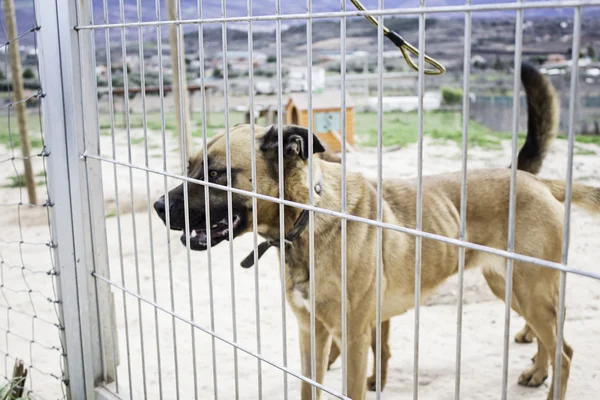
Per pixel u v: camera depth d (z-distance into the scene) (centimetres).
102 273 310
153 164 970
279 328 476
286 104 1161
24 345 438
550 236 353
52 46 292
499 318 484
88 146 297
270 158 310
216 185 221
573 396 369
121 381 393
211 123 1195
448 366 414
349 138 1024
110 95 261
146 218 750
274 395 383
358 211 325
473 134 1113
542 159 418
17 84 776
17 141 1133
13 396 345
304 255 318
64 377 327
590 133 1052
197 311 508
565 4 124
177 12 221
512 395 377
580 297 511
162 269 604
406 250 350
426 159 963
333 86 1356
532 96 412
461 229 155
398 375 408
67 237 307
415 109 1325
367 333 330
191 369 416
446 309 504
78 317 314
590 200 379
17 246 679
